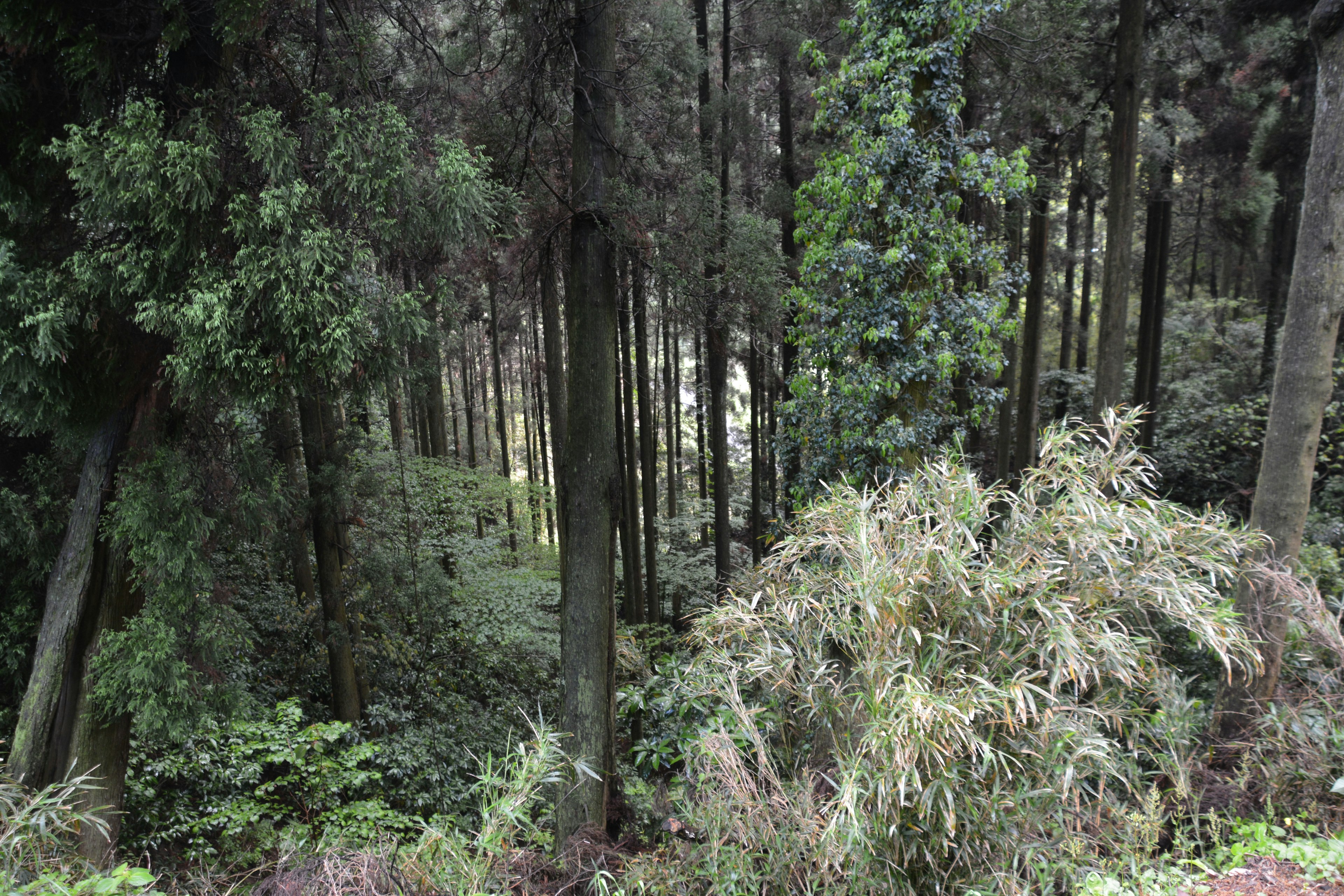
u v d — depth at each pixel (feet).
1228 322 53.16
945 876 8.95
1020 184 21.91
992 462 51.70
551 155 24.22
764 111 37.81
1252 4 34.86
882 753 8.38
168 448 16.38
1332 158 14.69
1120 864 9.47
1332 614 13.20
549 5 18.85
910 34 21.54
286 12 17.25
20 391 13.93
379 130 14.75
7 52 13.48
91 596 15.75
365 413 32.12
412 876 9.80
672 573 49.57
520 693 35.83
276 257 13.21
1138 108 27.63
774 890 9.68
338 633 27.76
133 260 13.25
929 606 9.86
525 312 39.99
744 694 12.78
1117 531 10.10
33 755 15.23
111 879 8.29
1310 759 11.39
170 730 15.37
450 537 42.11
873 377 21.75
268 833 19.77
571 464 17.93
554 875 11.80
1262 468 15.80
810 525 12.11
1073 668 8.45
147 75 15.43
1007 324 22.48
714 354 35.73
